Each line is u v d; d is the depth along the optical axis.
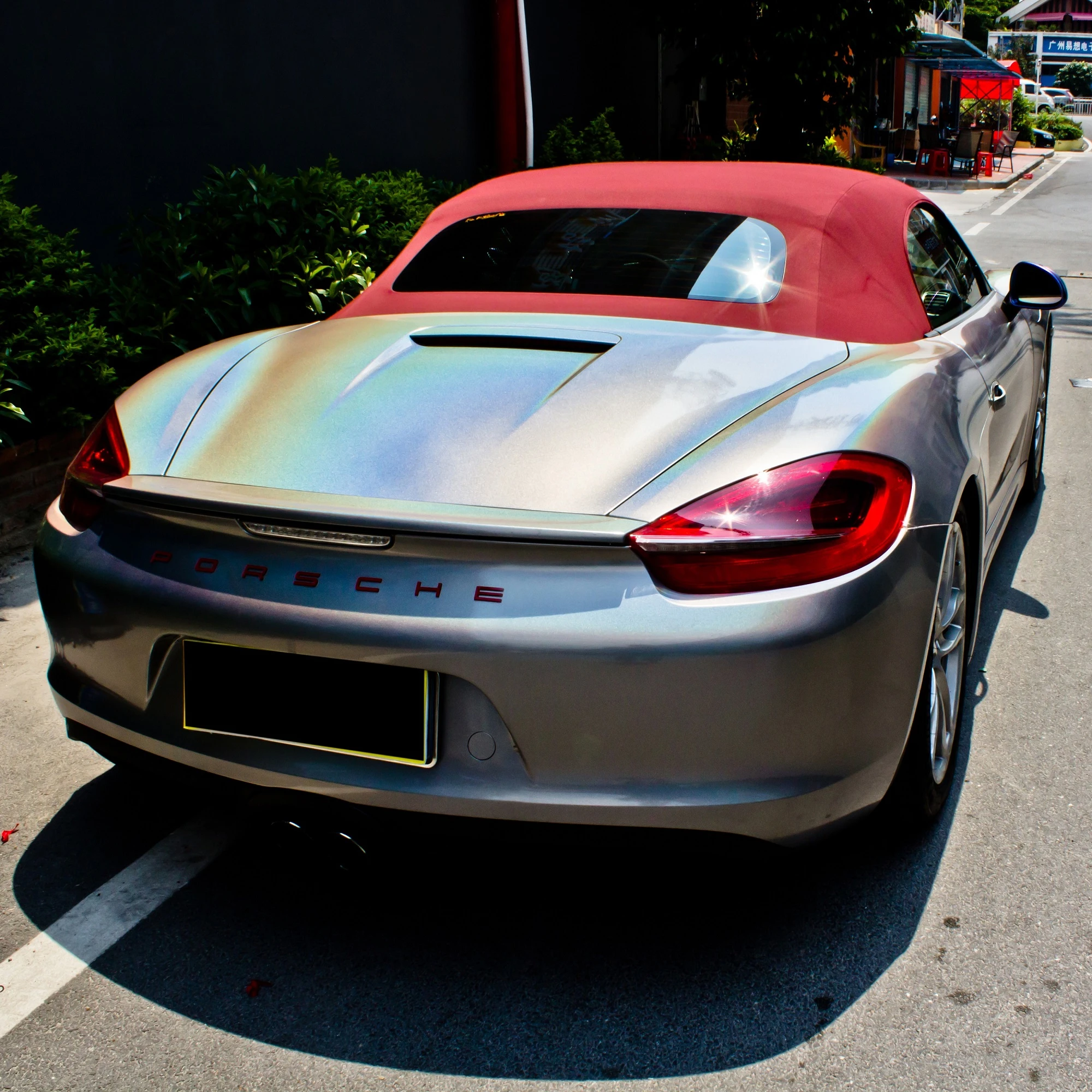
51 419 4.27
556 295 2.61
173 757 2.06
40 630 3.65
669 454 1.89
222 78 6.85
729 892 2.30
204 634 1.93
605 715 1.78
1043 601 3.80
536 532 1.75
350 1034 1.94
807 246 2.64
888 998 1.99
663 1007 1.99
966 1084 1.80
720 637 1.75
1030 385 3.93
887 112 29.95
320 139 7.91
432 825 1.89
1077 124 48.31
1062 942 2.12
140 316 4.71
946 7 30.69
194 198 6.64
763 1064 1.85
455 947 2.15
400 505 1.84
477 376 2.15
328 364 2.29
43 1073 1.86
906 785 2.27
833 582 1.83
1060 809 2.57
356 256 5.52
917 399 2.23
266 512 1.86
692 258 2.63
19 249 4.38
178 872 2.40
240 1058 1.89
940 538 2.10
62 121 5.66
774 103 13.06
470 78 9.88
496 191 3.14
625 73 13.25
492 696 1.79
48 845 2.50
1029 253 13.49
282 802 1.97
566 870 2.38
